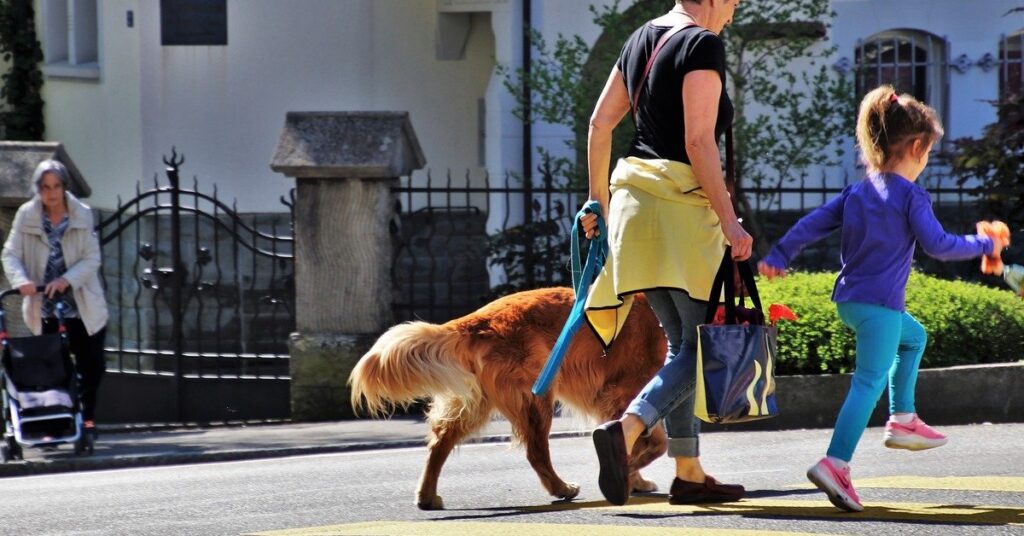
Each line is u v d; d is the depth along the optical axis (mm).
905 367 8219
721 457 11109
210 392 16438
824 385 12836
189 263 21109
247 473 11664
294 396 15633
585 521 7871
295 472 11547
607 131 7945
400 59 22984
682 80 7379
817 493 8719
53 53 25594
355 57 22703
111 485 11234
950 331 13016
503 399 8984
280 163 15375
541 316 9070
